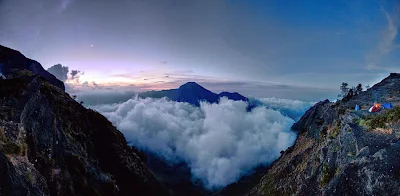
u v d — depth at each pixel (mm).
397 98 44594
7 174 23469
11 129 32344
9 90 39688
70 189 39062
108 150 70875
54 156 40906
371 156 24875
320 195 34750
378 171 23188
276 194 56562
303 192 40969
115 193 51875
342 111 47719
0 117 32625
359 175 24391
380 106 37969
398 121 29453
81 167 45781
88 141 62969
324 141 46750
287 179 57094
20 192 24078
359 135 31125
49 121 44125
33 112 40812
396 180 21797
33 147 36062
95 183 47812
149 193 73188
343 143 33688
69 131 56750
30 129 37500
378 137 29031
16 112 36250
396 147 24281
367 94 52188
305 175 45219
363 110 39938
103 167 64250
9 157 26875
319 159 42562
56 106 61469
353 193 23891
